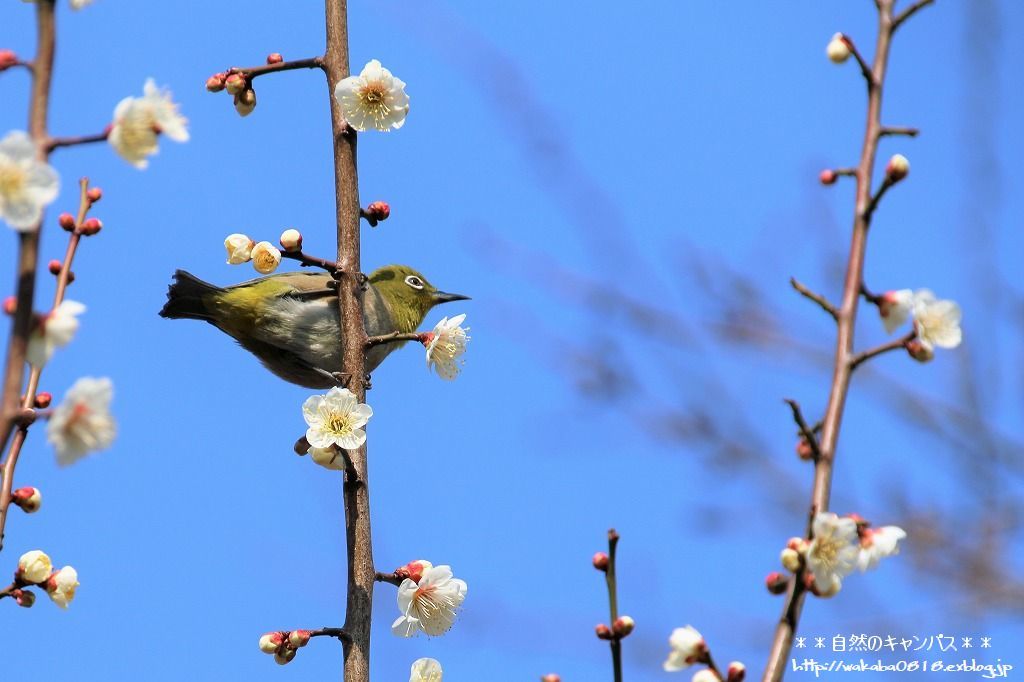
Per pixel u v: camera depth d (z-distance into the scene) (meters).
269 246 9.95
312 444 9.25
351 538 9.30
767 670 6.79
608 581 6.96
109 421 6.61
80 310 6.81
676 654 6.96
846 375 7.68
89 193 9.55
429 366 10.26
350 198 10.22
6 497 8.52
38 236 6.55
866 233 8.04
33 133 6.70
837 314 7.88
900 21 8.55
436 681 9.13
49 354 6.71
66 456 6.54
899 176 7.93
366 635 9.04
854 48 8.42
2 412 6.45
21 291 6.52
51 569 8.50
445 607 9.33
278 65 10.52
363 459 9.53
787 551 7.02
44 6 6.79
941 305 7.77
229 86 10.42
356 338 9.97
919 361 7.69
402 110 10.30
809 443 7.50
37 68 6.73
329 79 10.46
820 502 7.23
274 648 8.83
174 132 7.14
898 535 7.08
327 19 10.64
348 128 10.32
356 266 10.13
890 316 7.91
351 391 9.81
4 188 6.39
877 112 8.33
